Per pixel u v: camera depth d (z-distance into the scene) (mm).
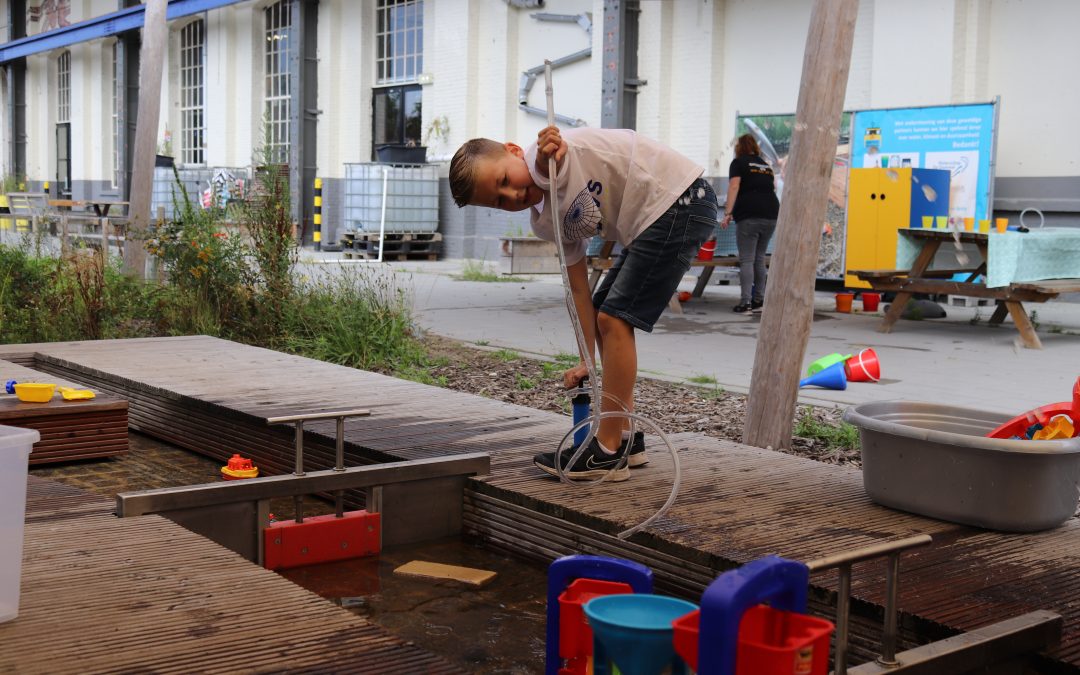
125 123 23219
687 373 6613
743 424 5133
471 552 3197
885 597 2127
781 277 4500
